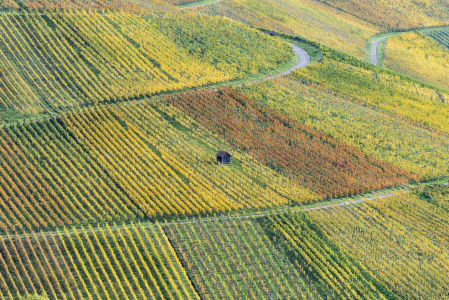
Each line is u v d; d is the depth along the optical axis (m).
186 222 96.19
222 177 111.19
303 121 137.75
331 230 98.69
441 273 92.38
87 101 130.75
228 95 144.62
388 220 104.88
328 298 83.69
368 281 88.31
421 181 121.69
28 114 121.00
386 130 141.50
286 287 84.81
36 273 78.50
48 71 138.12
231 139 125.44
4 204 92.06
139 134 121.25
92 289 77.88
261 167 116.69
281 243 93.88
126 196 101.19
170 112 132.12
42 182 100.25
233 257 89.00
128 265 82.44
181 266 85.06
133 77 144.88
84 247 85.25
